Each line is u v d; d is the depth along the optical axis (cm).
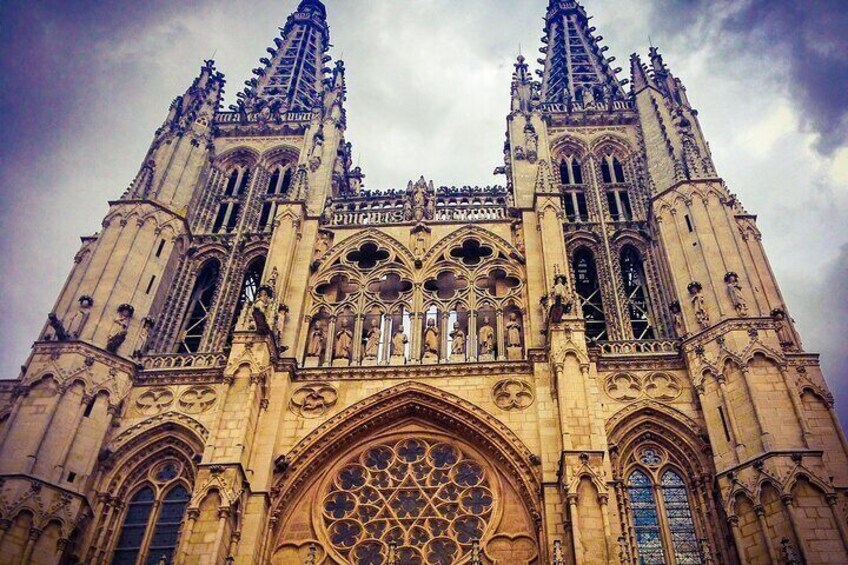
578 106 6338
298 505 3925
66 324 4312
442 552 3706
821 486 3391
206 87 6369
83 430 3950
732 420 3769
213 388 4253
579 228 5350
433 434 4150
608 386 4172
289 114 6431
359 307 4741
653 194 5228
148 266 4809
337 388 4244
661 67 6266
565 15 8644
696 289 4362
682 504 3822
